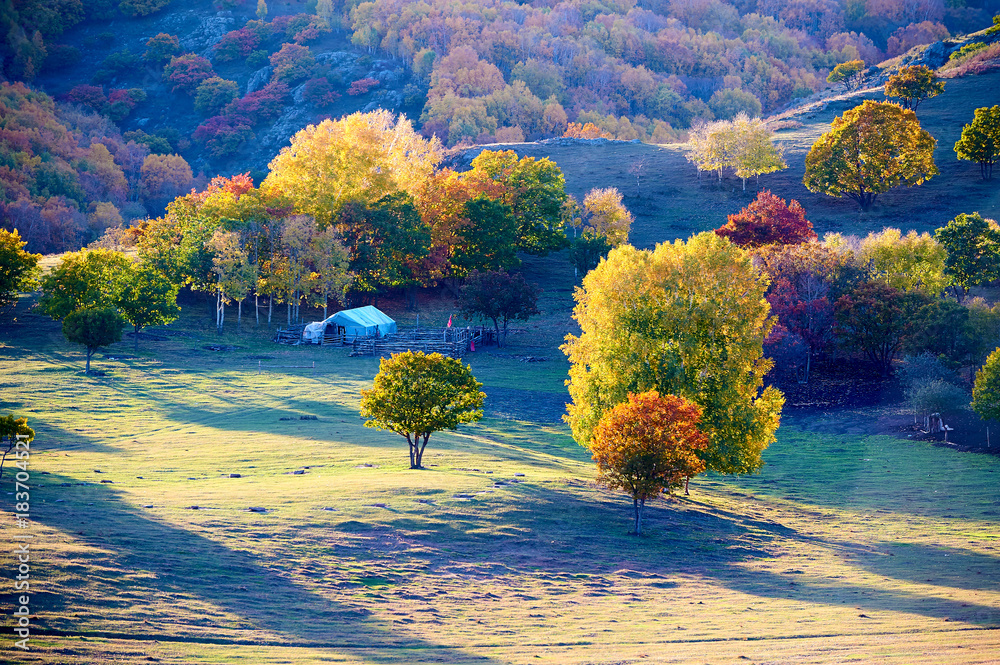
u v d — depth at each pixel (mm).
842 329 80812
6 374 70438
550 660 22609
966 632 26594
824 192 136250
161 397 67062
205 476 43781
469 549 34125
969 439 64062
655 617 28109
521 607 28375
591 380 49875
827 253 88938
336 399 68875
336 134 119812
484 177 126312
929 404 67188
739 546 39594
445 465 48438
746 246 101500
